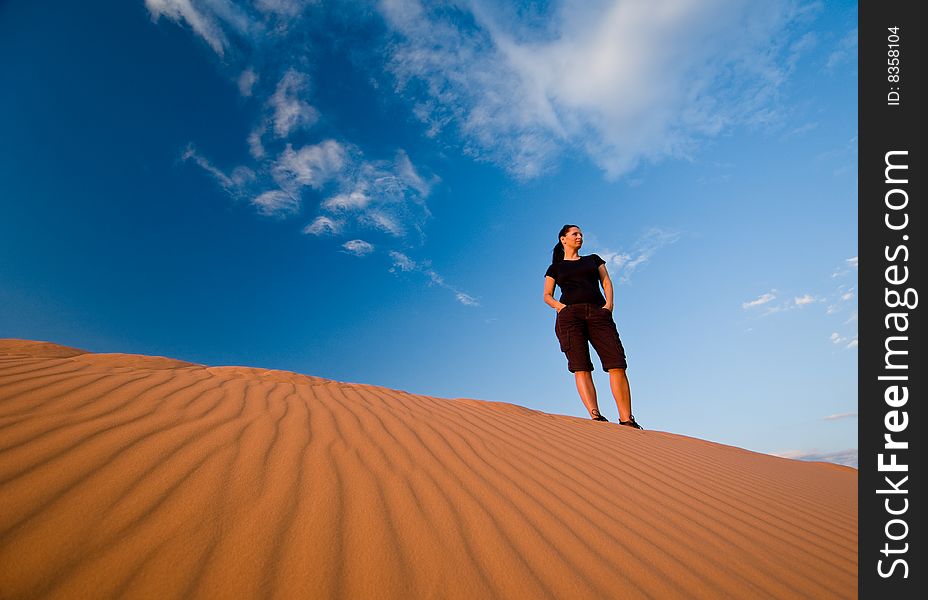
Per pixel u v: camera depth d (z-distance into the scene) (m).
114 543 1.48
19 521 1.48
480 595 1.58
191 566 1.46
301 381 5.34
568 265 7.29
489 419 4.25
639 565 1.95
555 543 2.02
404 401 4.35
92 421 2.25
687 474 3.58
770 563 2.17
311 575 1.51
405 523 1.92
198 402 2.87
